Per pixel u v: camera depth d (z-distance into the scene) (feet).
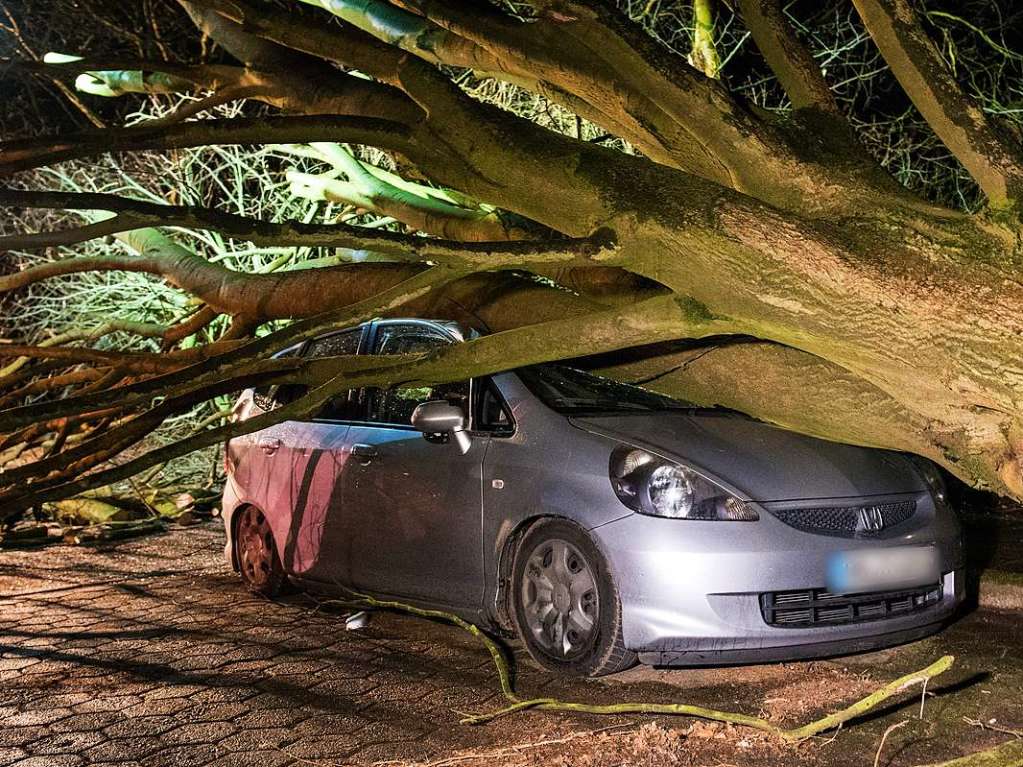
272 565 21.61
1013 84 31.94
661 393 17.58
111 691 16.10
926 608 16.30
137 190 34.37
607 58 13.35
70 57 25.85
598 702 14.92
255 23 16.67
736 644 14.78
